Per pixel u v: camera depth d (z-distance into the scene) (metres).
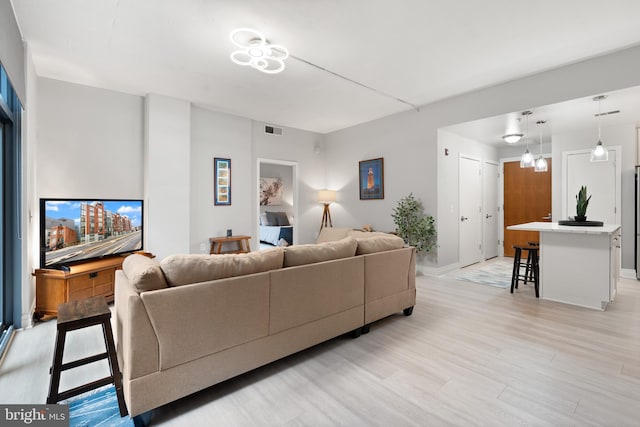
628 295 3.66
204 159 4.94
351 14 2.49
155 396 1.57
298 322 2.16
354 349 2.36
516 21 2.60
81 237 3.31
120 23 2.58
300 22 2.60
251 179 5.57
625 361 2.14
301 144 6.36
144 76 3.64
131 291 1.59
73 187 3.78
